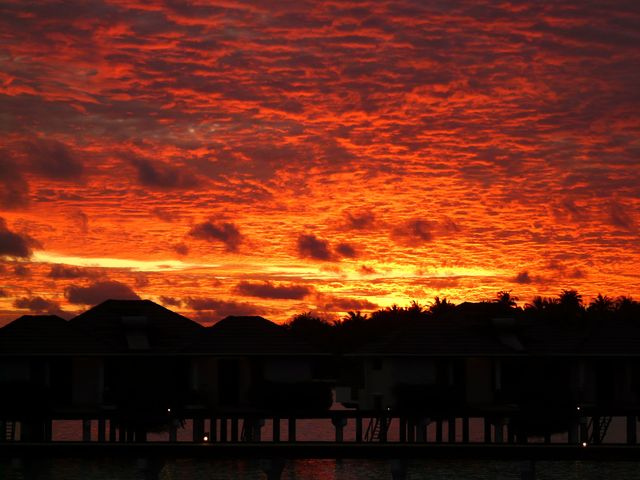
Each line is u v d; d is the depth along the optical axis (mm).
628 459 47219
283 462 48281
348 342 141375
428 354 61156
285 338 62406
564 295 108125
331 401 60438
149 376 61625
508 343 62969
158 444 48219
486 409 61188
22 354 58875
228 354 60562
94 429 102375
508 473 64000
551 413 60656
